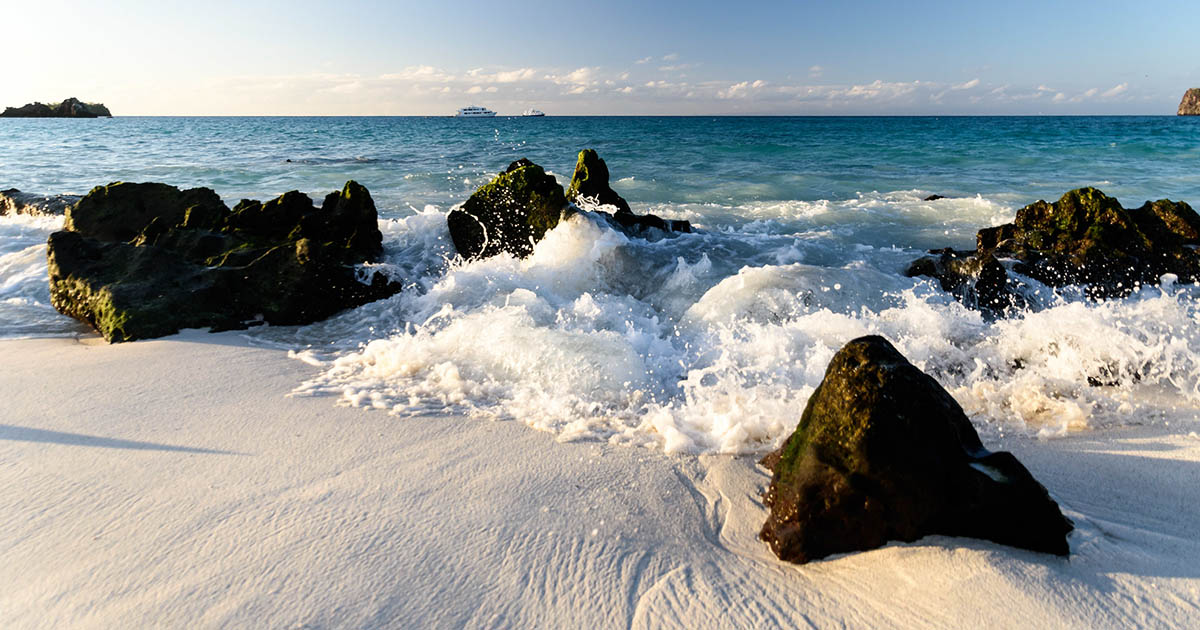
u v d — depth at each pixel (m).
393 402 4.68
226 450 3.94
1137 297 6.97
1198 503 3.19
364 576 2.77
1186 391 4.60
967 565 2.68
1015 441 3.97
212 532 3.09
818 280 6.62
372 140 45.69
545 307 6.52
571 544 2.99
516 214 8.20
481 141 43.91
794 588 2.67
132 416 4.44
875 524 2.82
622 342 5.44
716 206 14.51
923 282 7.00
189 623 2.53
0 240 10.00
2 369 5.37
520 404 4.61
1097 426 4.16
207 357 5.69
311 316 6.86
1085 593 2.54
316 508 3.29
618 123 120.06
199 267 7.14
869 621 2.47
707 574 2.78
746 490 3.44
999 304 6.73
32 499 3.41
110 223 8.66
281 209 8.55
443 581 2.74
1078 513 3.12
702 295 6.91
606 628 2.50
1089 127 62.75
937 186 18.05
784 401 4.36
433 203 14.54
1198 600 2.50
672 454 3.87
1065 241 7.77
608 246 7.71
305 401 4.71
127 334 6.17
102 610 2.61
